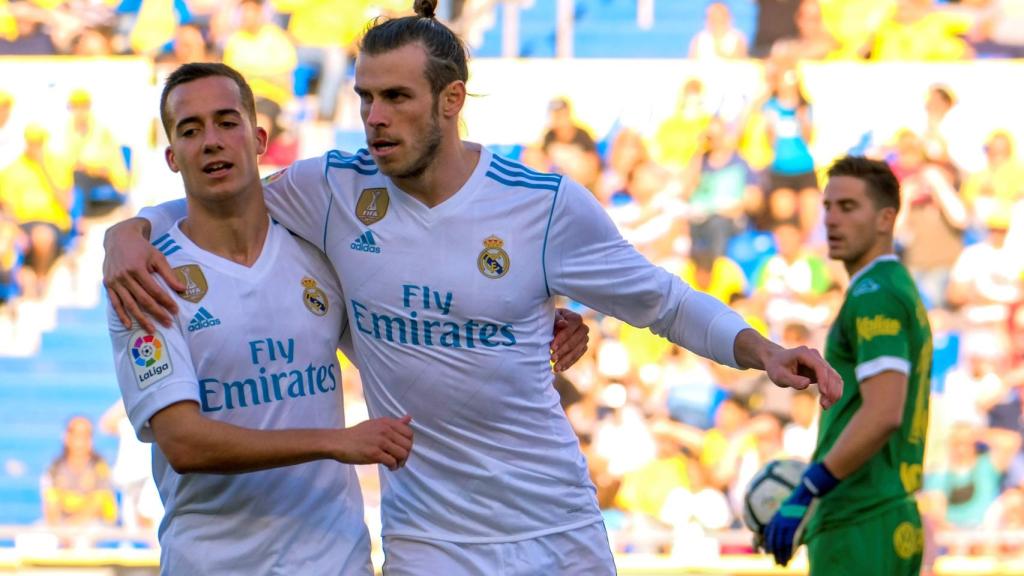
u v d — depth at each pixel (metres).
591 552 12.76
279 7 38.44
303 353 11.70
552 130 37.16
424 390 12.10
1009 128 36.66
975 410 33.88
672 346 33.84
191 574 11.56
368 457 10.66
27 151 37.00
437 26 11.74
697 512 32.22
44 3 38.44
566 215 12.05
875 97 37.03
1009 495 32.75
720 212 36.03
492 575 12.29
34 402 35.19
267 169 37.19
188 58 38.19
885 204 16.39
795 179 36.31
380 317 12.02
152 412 10.90
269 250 11.82
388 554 12.66
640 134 36.94
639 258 12.36
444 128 11.80
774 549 15.51
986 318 34.97
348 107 37.84
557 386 33.78
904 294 15.85
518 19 39.56
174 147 11.34
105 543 31.97
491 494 12.30
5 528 31.41
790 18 38.44
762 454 32.62
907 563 15.82
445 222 11.92
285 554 11.54
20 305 36.22
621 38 39.47
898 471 15.88
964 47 38.28
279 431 10.75
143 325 10.98
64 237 36.69
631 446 32.97
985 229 35.81
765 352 11.59
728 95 37.19
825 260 35.38
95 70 37.78
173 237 11.68
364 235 11.98
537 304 12.27
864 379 15.31
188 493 11.62
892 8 38.31
